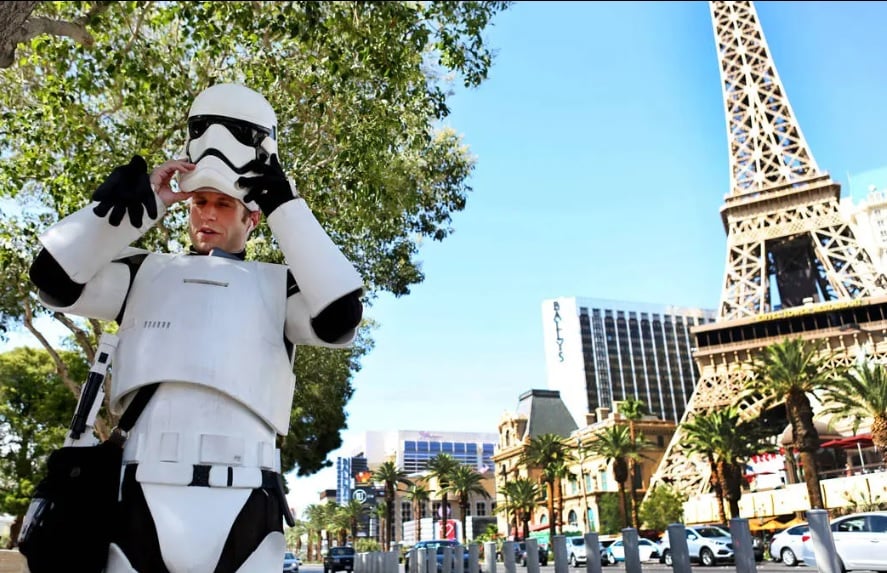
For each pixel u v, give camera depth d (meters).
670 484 53.62
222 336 2.25
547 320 141.88
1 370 25.92
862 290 55.09
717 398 55.38
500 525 84.56
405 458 153.62
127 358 2.25
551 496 54.53
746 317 57.50
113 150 10.38
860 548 14.02
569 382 135.88
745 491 47.81
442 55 9.47
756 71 68.12
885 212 89.31
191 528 2.03
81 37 7.25
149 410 2.18
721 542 25.28
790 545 22.00
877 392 29.17
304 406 23.30
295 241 2.26
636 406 52.09
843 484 36.69
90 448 2.14
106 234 2.18
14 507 25.80
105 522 2.06
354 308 2.27
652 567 29.88
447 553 12.31
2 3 3.74
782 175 62.75
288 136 10.66
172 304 2.30
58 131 10.27
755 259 60.66
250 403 2.23
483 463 157.62
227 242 2.52
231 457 2.15
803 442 32.91
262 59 9.83
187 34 9.49
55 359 13.13
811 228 59.12
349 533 102.44
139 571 2.00
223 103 2.38
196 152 2.34
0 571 10.27
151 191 2.24
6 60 4.30
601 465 68.00
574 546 36.56
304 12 8.82
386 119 9.97
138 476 2.08
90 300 2.31
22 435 25.73
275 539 2.17
